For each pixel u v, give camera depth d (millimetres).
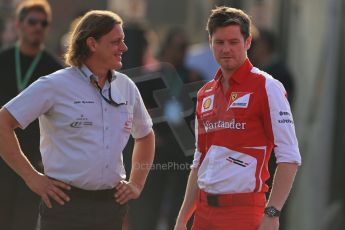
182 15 51781
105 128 17688
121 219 18219
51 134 17766
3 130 17578
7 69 24266
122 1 43062
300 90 31906
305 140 31625
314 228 31062
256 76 17375
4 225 24234
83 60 17812
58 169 17672
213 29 17391
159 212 29250
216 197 17375
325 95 30859
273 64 27281
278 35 32812
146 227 29359
